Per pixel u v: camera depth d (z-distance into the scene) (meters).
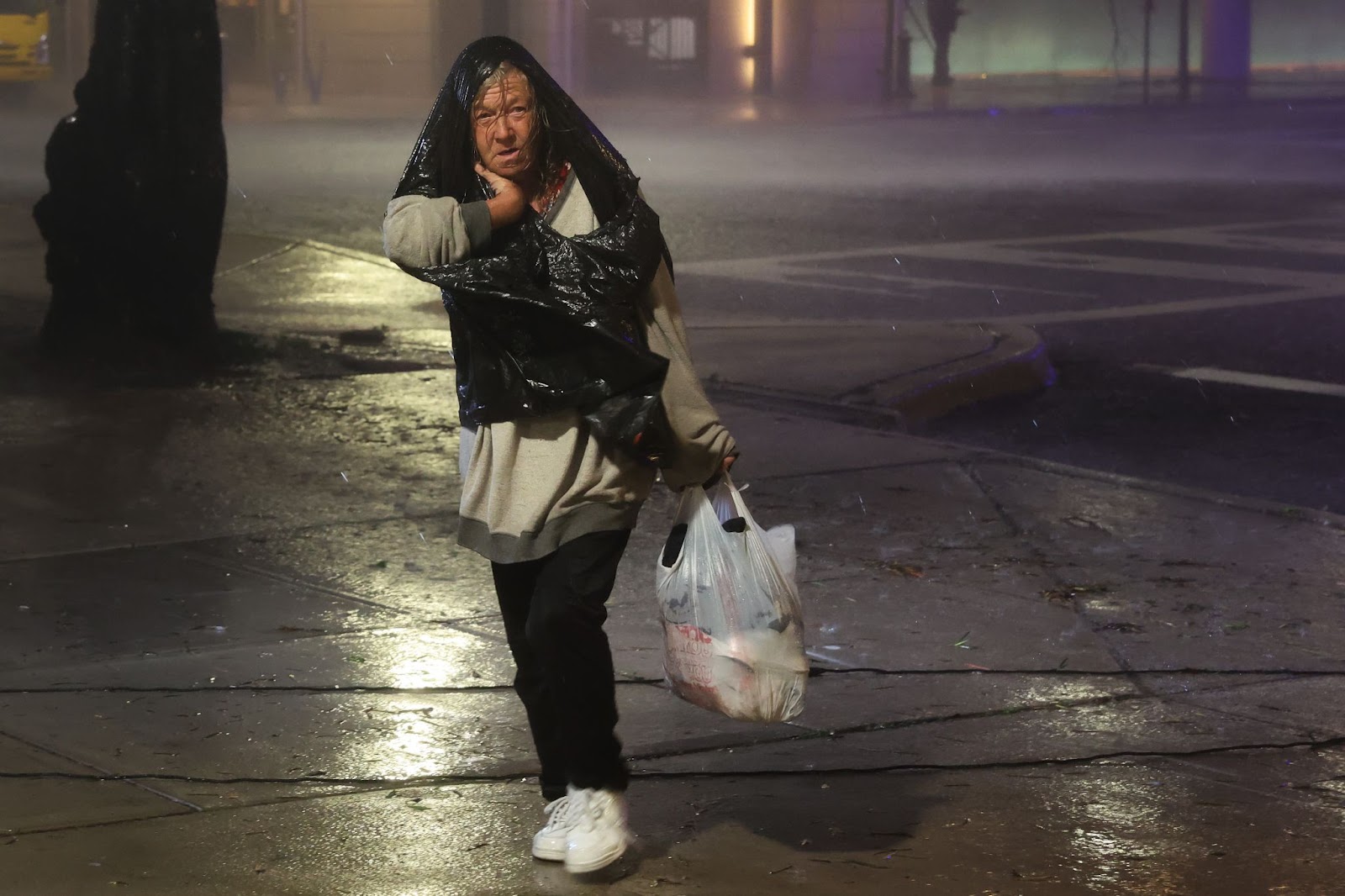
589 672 6.66
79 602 10.66
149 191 19.09
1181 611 10.62
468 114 6.59
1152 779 7.98
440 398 17.36
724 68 85.75
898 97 85.50
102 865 6.91
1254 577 11.38
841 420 16.84
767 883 6.81
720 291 26.39
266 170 45.88
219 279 25.52
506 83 6.50
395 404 17.00
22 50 64.19
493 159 6.55
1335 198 40.28
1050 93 89.56
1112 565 11.63
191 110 19.17
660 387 6.46
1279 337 22.56
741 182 43.62
